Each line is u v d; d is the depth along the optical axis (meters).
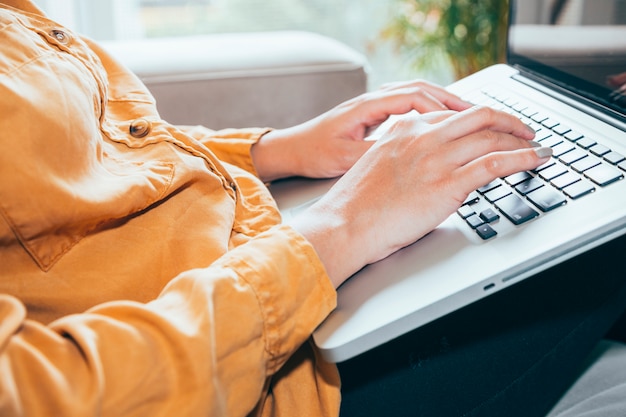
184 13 1.79
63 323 0.31
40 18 0.48
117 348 0.30
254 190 0.55
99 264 0.40
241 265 0.37
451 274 0.40
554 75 0.64
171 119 0.98
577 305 0.51
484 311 0.51
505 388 0.50
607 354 0.55
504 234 0.42
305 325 0.38
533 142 0.47
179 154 0.47
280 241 0.39
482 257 0.41
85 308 0.39
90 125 0.40
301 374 0.45
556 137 0.53
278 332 0.37
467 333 0.50
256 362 0.35
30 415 0.27
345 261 0.41
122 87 0.54
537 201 0.44
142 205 0.42
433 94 0.61
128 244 0.41
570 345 0.51
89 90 0.42
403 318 0.38
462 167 0.44
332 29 1.90
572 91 0.61
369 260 0.43
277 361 0.38
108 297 0.39
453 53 1.76
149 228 0.43
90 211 0.37
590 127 0.53
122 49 1.08
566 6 0.62
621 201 0.42
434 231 0.45
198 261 0.43
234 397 0.34
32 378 0.28
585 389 0.51
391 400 0.49
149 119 0.50
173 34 1.80
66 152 0.37
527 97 0.64
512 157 0.43
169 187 0.44
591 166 0.46
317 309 0.38
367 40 1.92
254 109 1.00
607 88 0.56
